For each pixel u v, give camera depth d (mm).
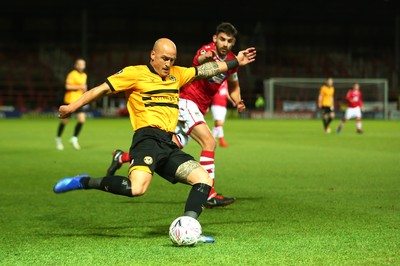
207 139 9594
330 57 66812
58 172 14438
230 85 10266
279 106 58562
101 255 6371
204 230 7707
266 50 66625
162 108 7090
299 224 8102
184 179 6961
